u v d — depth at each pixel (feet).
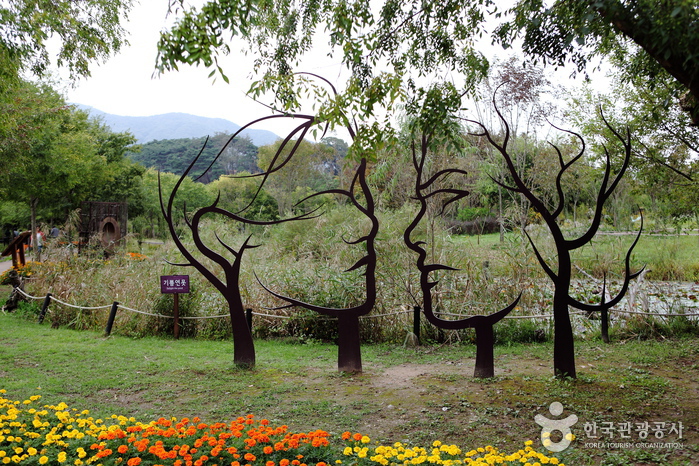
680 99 18.67
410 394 17.54
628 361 21.84
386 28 21.02
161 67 13.03
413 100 17.99
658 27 12.37
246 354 21.47
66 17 28.60
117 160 87.71
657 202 42.57
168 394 17.74
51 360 22.08
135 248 52.37
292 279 28.86
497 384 18.45
